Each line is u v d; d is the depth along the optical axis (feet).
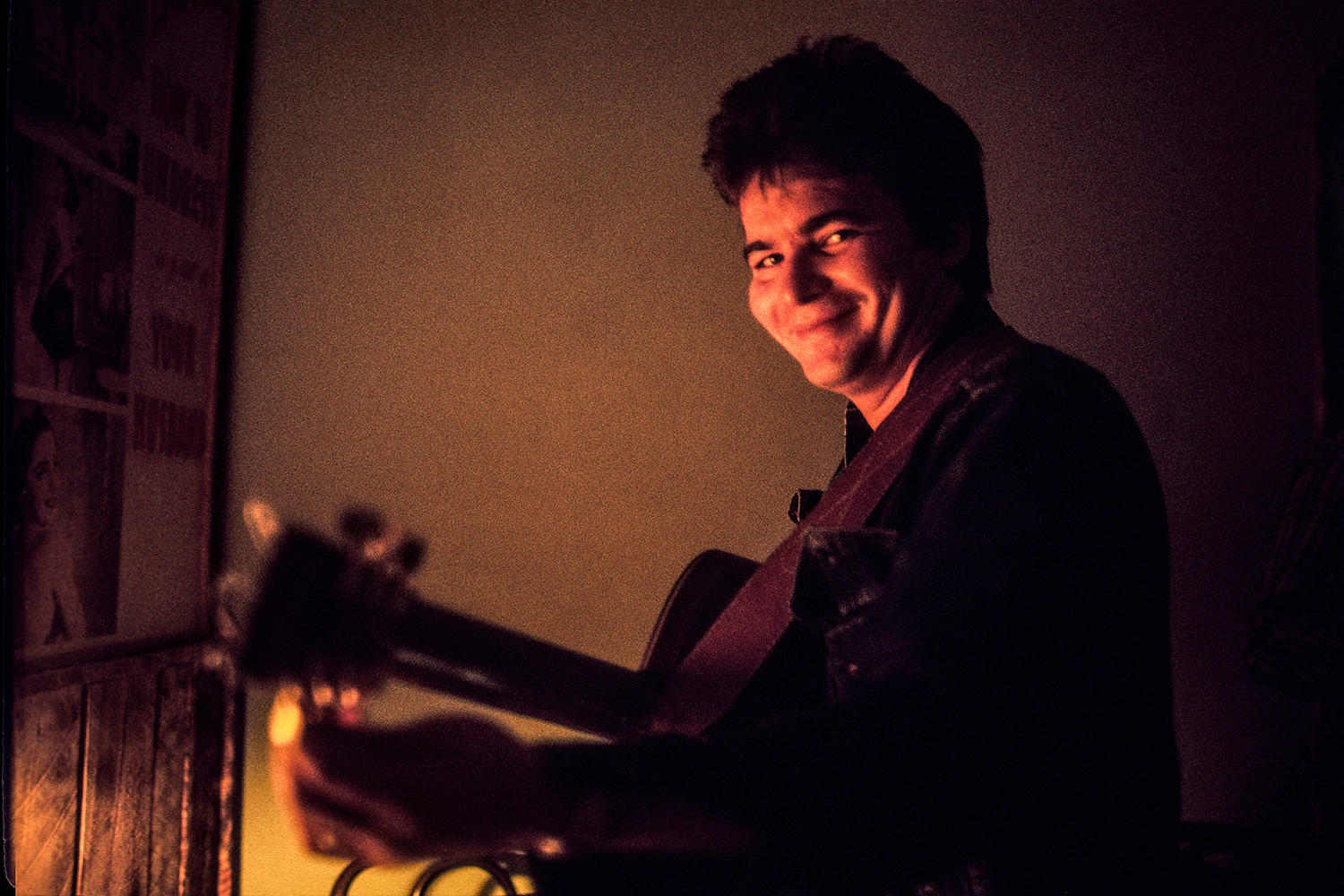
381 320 5.45
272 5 5.50
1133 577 1.86
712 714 2.36
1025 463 1.85
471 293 5.48
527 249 5.49
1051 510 1.79
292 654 1.56
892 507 2.16
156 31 4.36
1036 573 1.73
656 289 5.44
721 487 5.36
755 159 2.40
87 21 3.72
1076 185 5.20
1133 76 5.20
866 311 2.43
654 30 5.49
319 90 5.49
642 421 5.41
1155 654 1.94
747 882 1.82
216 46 5.03
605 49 5.51
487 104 5.52
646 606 5.33
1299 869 3.97
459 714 1.49
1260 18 5.10
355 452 5.40
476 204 5.49
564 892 2.21
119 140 4.04
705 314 5.41
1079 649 1.74
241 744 5.17
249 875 5.17
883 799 1.58
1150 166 5.16
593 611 5.34
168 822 4.53
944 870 1.72
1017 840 1.78
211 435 5.07
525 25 5.54
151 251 4.38
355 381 5.42
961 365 2.37
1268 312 4.99
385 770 1.36
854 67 2.43
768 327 2.61
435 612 2.08
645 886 2.17
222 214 5.16
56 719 3.56
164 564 4.59
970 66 5.31
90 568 3.86
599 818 1.46
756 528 5.33
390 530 1.70
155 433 4.47
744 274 5.41
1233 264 5.05
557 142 5.50
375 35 5.52
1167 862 1.98
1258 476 4.93
